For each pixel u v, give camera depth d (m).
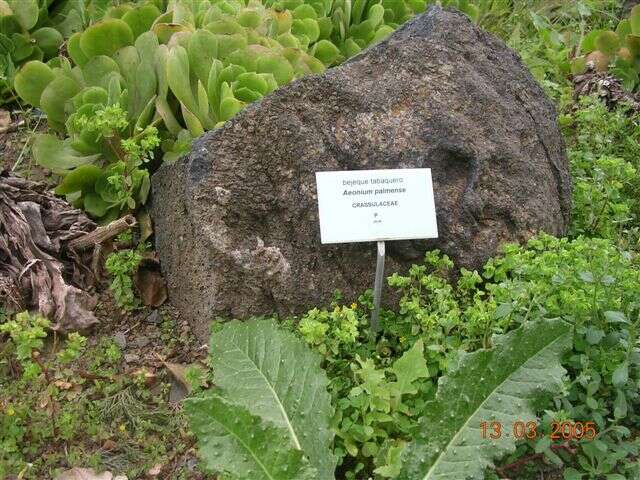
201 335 0.84
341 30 1.23
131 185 0.91
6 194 0.89
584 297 0.74
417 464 0.67
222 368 0.74
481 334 0.78
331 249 0.82
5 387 0.79
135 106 0.97
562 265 0.78
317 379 0.72
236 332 0.76
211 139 0.80
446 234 0.83
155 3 1.15
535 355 0.70
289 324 0.80
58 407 0.77
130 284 0.88
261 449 0.65
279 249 0.81
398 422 0.72
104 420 0.77
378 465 0.69
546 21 1.49
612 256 0.79
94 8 1.20
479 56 0.92
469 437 0.68
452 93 0.88
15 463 0.72
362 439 0.71
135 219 0.92
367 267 0.83
